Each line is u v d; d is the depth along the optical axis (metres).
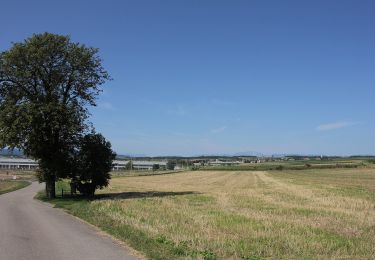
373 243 15.25
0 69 42.94
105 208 28.05
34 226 21.16
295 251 13.98
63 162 45.03
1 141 42.16
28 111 41.38
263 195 42.12
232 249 14.01
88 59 45.03
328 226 19.23
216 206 30.11
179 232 17.39
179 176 114.50
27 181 103.00
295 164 163.75
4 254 13.95
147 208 28.34
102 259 13.12
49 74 44.47
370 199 35.91
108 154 47.09
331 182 69.62
